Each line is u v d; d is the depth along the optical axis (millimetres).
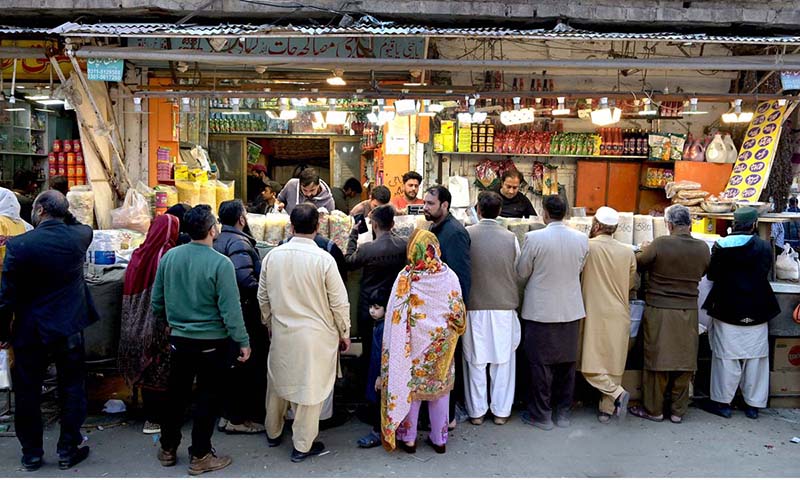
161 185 6660
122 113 6617
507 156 7879
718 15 6426
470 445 4359
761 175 6930
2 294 3689
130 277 4230
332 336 4051
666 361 4742
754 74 7465
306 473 3912
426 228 4988
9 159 7949
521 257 4672
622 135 7754
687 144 7762
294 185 6652
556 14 6254
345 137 9172
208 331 3727
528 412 4805
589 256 4770
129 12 5930
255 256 4465
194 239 3795
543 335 4609
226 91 6102
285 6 6012
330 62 5246
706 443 4473
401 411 4016
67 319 3836
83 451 4039
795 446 4434
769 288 4859
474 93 6043
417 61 5309
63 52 5422
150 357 4160
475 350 4617
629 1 6352
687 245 4730
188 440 4348
